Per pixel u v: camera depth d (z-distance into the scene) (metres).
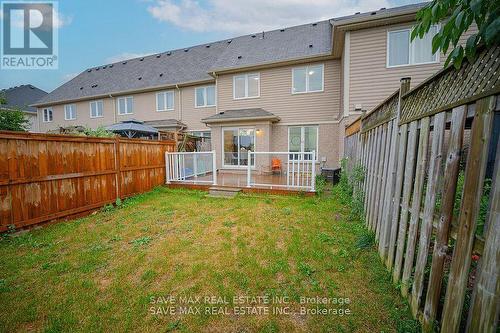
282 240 3.60
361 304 2.15
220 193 6.84
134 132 12.09
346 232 3.78
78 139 5.00
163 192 7.17
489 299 1.23
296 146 11.30
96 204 5.36
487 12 1.28
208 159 10.26
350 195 5.70
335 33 8.32
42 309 2.20
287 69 11.25
